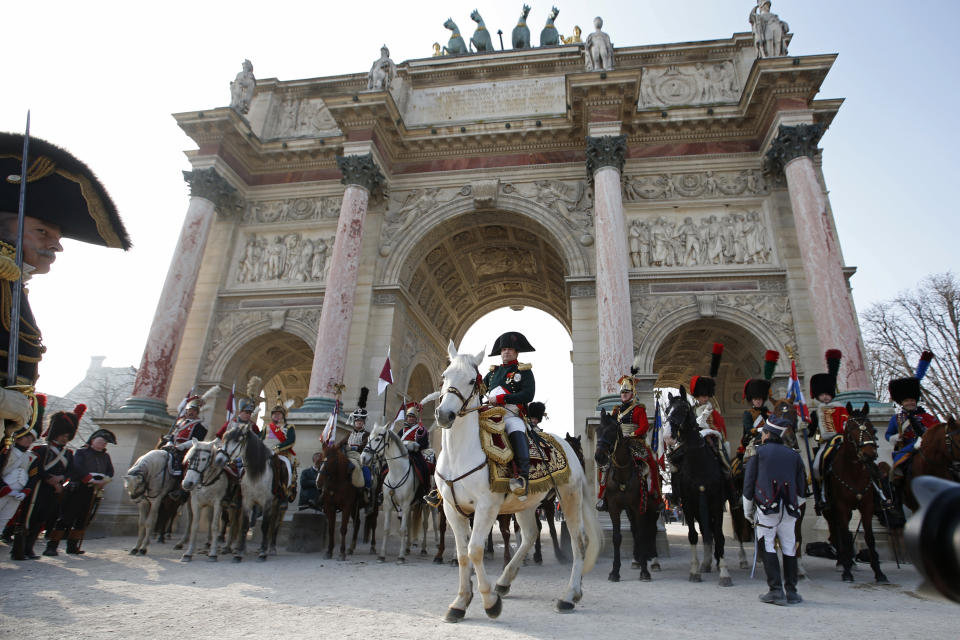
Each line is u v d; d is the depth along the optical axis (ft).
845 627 23.72
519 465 24.71
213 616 24.30
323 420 65.92
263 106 101.45
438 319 107.34
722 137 84.74
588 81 79.56
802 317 72.23
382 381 55.93
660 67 94.99
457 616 23.63
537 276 107.55
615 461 37.91
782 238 76.89
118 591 29.68
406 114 96.78
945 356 130.62
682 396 37.35
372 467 51.37
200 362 81.87
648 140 86.12
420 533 57.82
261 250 89.61
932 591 3.71
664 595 31.30
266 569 40.32
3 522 36.14
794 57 75.66
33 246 15.46
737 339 78.18
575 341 76.33
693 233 80.07
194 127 87.81
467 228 90.84
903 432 41.19
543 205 84.58
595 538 28.07
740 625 23.90
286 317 83.41
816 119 81.10
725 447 40.32
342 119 85.51
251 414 48.39
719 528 35.29
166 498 53.62
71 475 44.62
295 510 60.54
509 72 97.35
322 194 92.12
